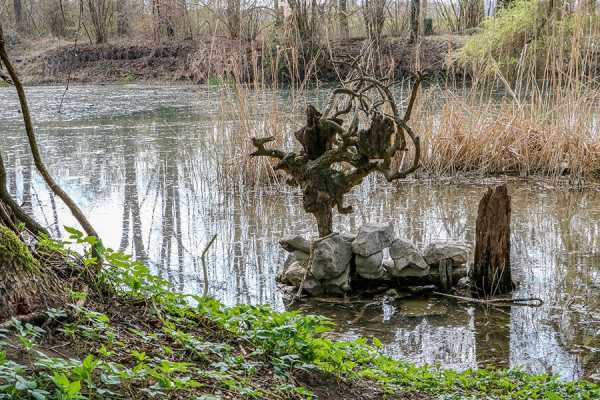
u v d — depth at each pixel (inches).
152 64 1362.0
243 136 456.1
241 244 314.5
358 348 175.0
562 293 249.4
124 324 142.4
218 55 507.2
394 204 394.9
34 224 164.9
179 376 122.6
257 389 127.6
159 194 416.8
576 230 333.7
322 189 229.0
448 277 255.4
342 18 1093.1
